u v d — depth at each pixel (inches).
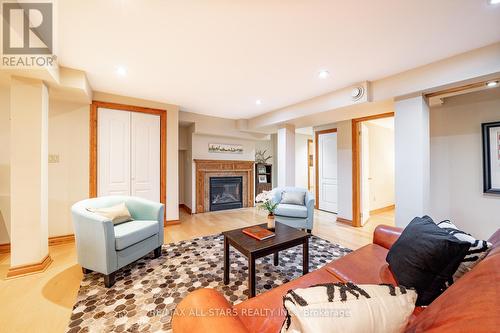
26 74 81.7
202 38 72.3
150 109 144.7
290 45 76.6
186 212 201.8
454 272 41.4
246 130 200.8
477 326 16.5
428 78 88.7
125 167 137.0
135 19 62.6
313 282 49.9
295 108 147.1
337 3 56.4
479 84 84.5
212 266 90.7
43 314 61.8
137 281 79.0
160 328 56.9
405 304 24.1
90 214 78.7
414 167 94.5
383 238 70.7
